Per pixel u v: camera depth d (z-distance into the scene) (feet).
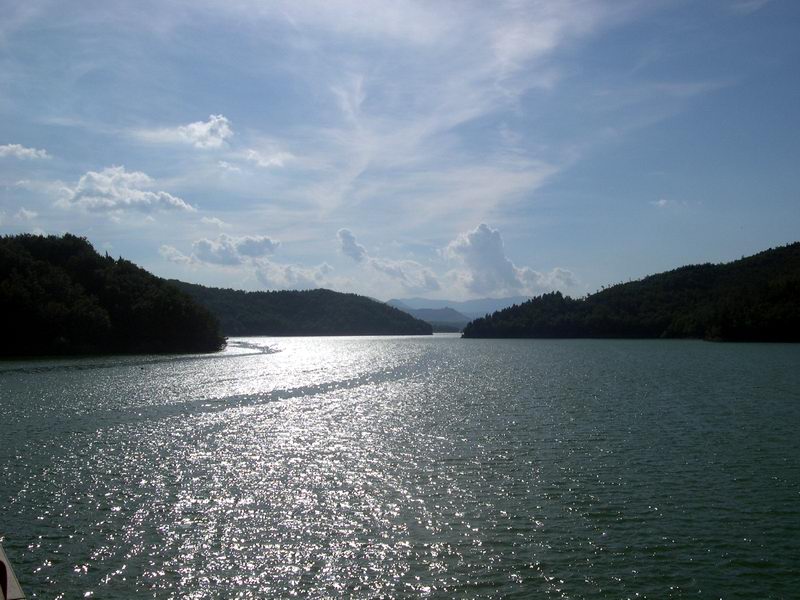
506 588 68.39
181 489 100.48
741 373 285.84
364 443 133.80
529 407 183.93
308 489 100.63
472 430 147.74
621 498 95.86
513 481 104.73
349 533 82.69
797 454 121.70
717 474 108.27
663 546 78.59
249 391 223.71
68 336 416.26
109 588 67.87
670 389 224.53
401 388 238.07
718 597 66.80
